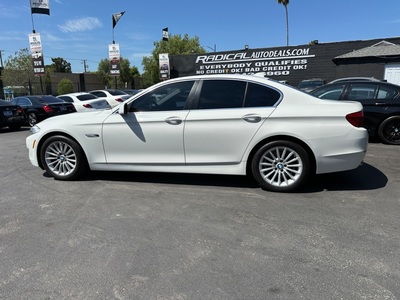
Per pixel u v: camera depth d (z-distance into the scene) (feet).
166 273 8.21
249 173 14.11
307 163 13.06
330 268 8.27
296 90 13.41
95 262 8.75
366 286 7.54
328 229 10.34
